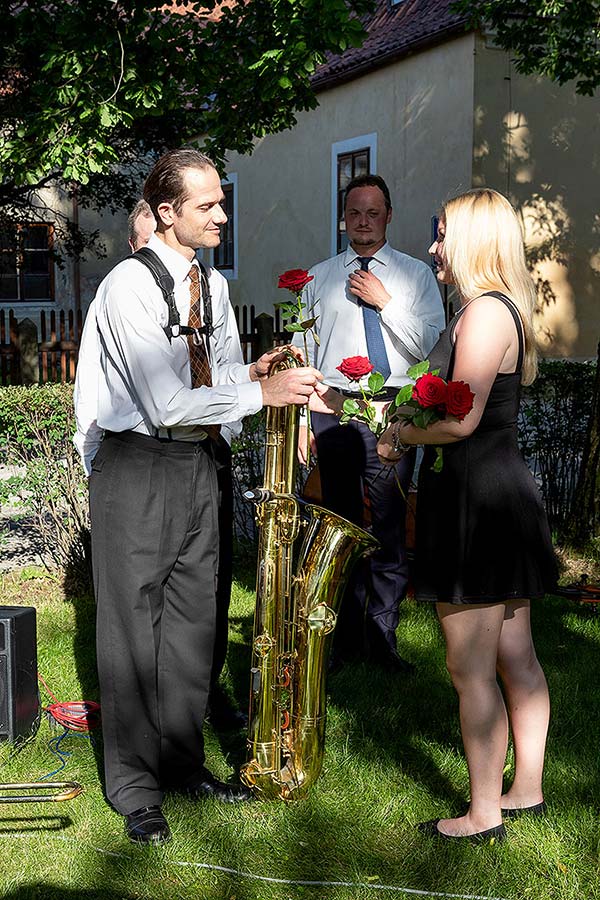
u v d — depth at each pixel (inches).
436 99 574.2
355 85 645.9
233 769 148.3
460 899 115.0
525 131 559.5
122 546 128.7
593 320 589.9
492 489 118.3
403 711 165.8
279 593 130.0
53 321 487.2
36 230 753.0
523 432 289.6
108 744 132.9
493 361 114.5
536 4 349.7
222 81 303.9
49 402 238.5
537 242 570.3
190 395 123.8
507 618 126.6
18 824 132.1
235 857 124.5
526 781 131.0
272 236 759.1
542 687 129.3
